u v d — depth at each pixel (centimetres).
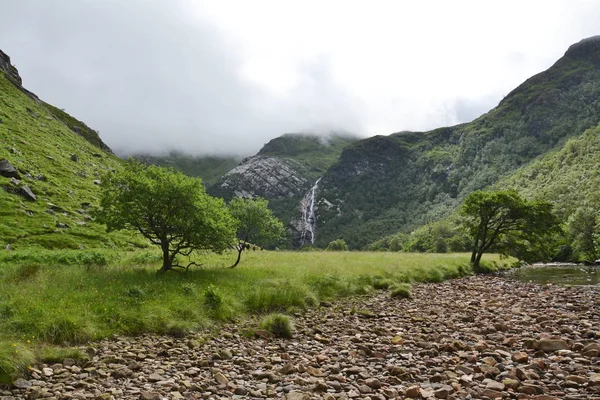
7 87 9306
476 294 2602
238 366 1120
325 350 1295
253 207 2952
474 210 4919
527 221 4859
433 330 1555
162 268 2377
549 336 1379
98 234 4362
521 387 876
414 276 3294
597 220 8338
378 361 1162
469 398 848
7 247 3288
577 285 3155
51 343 1189
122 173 2395
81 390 888
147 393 857
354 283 2638
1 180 4678
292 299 2016
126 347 1240
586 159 18775
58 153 7081
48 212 4525
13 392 855
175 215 2316
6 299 1448
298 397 845
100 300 1536
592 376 917
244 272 2552
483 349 1237
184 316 1538
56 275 1998
